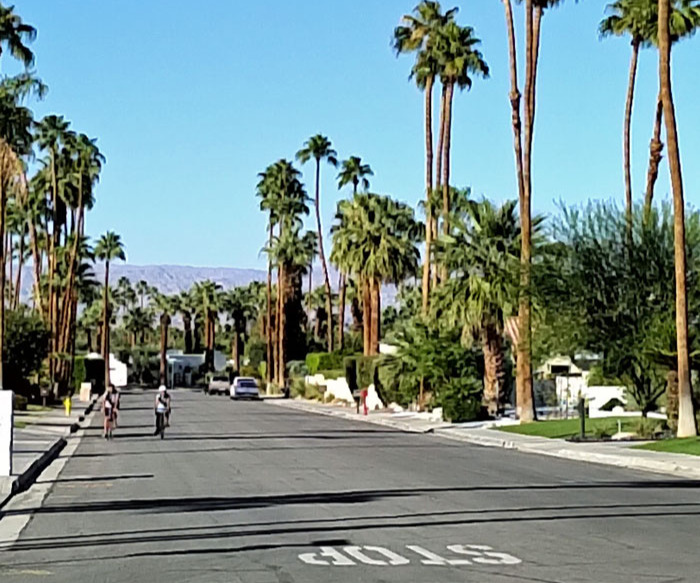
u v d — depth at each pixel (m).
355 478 23.88
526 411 44.88
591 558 12.97
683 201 33.78
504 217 50.78
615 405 50.78
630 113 52.94
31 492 21.36
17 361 62.16
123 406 71.81
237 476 24.38
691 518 16.92
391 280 78.31
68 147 85.94
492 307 49.84
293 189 115.50
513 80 44.22
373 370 66.25
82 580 11.70
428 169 63.47
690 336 36.22
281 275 110.00
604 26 53.53
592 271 40.47
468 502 19.12
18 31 48.22
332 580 11.52
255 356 141.75
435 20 62.09
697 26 46.53
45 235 99.94
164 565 12.57
